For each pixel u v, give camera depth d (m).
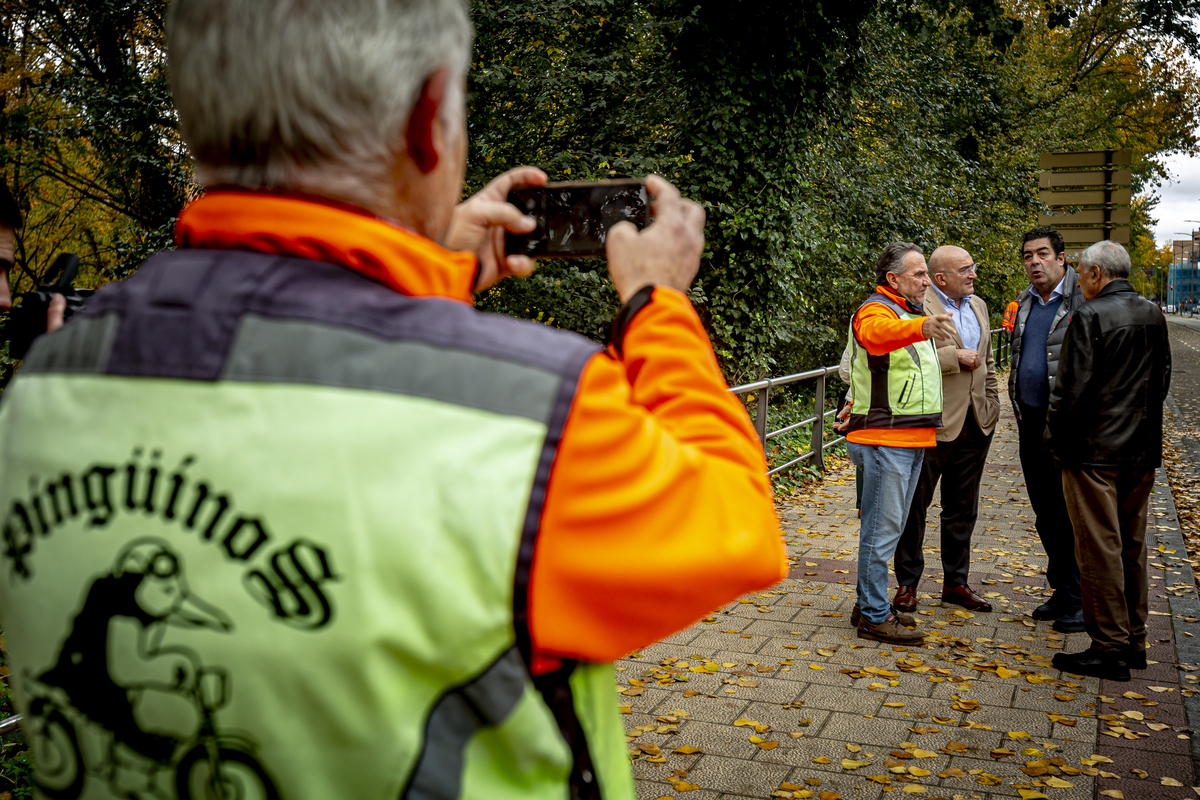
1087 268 4.84
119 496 0.79
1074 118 24.00
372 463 0.76
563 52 11.05
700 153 11.55
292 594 0.74
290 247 0.84
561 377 0.81
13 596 0.83
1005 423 15.69
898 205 15.48
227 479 0.76
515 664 0.79
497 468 0.77
